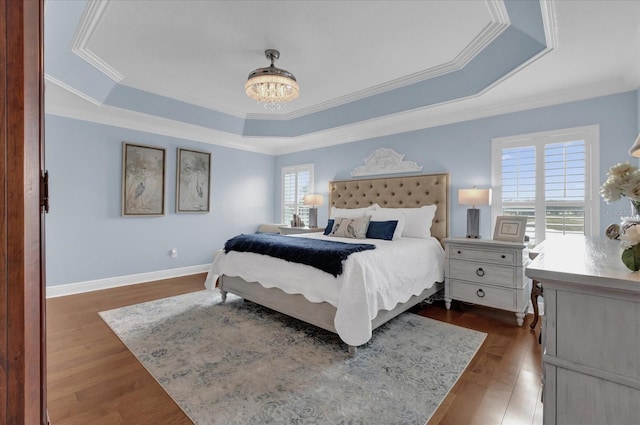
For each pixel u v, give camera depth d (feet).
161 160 14.60
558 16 6.26
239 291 10.57
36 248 2.19
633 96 8.96
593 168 9.51
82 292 12.39
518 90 9.89
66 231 12.01
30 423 2.05
